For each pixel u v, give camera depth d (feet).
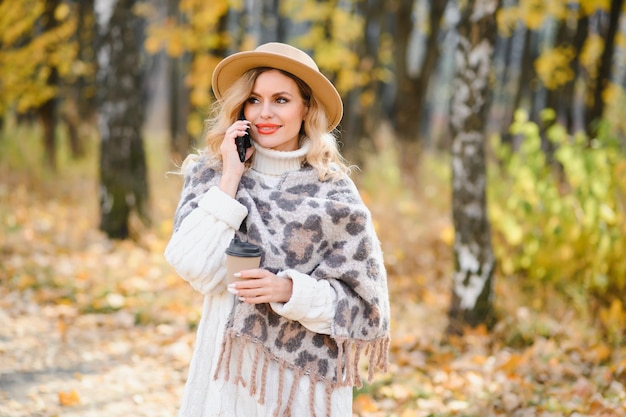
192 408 8.16
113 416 13.33
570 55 38.27
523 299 20.33
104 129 28.19
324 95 8.36
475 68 17.94
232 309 8.05
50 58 39.99
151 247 26.04
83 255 24.75
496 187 24.27
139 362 16.35
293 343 8.05
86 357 16.40
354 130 43.45
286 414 8.00
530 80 47.26
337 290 7.93
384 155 42.47
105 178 27.99
